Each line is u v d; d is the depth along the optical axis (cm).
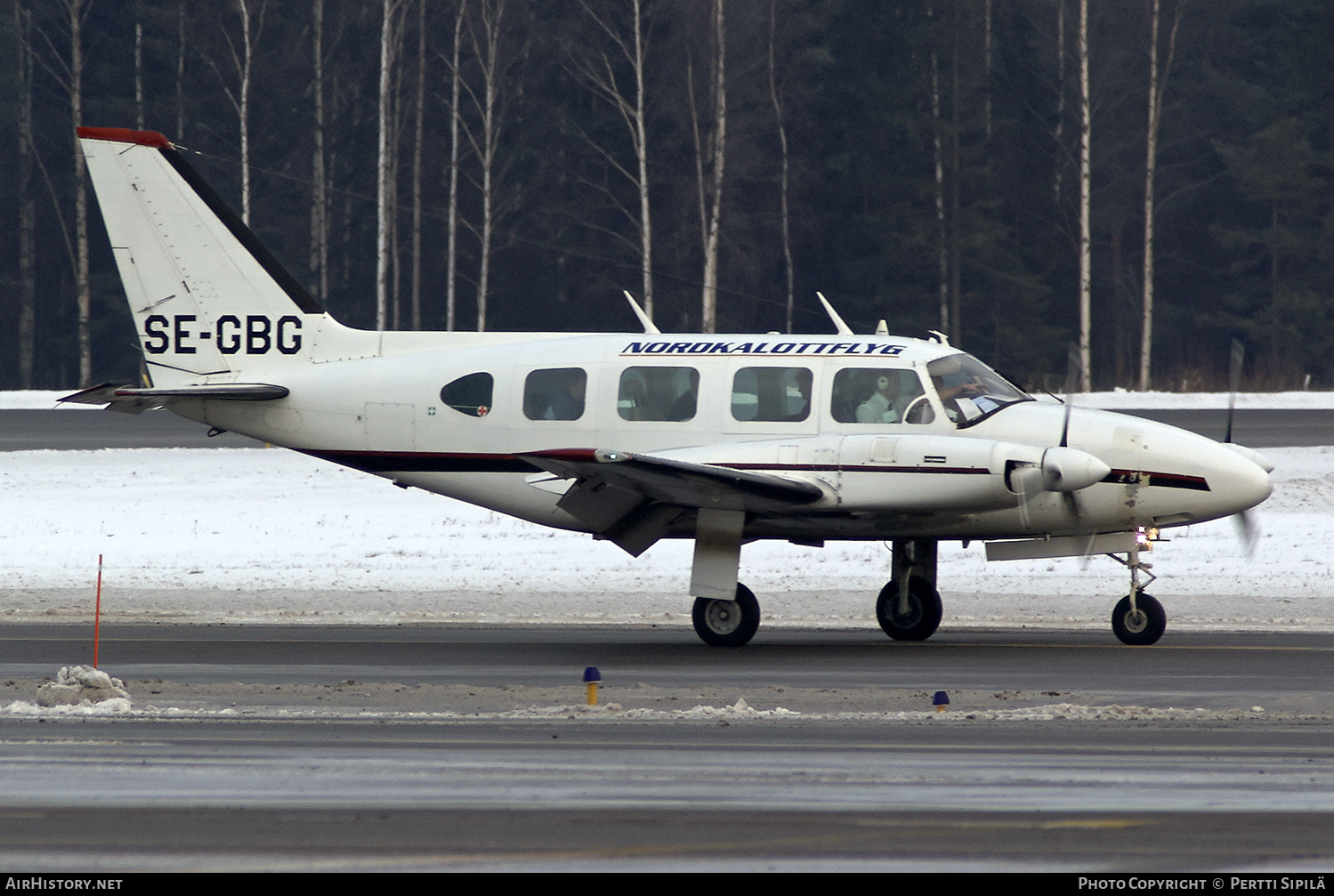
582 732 3384
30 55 18638
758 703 3809
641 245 18538
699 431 5206
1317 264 18625
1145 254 15938
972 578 6638
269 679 4169
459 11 16188
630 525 5256
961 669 4394
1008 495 4762
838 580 6581
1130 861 2392
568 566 6919
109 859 2395
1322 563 6825
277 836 2512
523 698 3878
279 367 5831
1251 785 2859
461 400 5509
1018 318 18238
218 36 18088
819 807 2689
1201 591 6259
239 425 5806
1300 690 3969
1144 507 4950
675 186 18200
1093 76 18300
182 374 5872
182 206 5850
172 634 5103
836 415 5100
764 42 18438
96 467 9181
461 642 5016
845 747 3216
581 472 4734
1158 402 12050
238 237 5847
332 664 4472
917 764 3028
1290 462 8956
